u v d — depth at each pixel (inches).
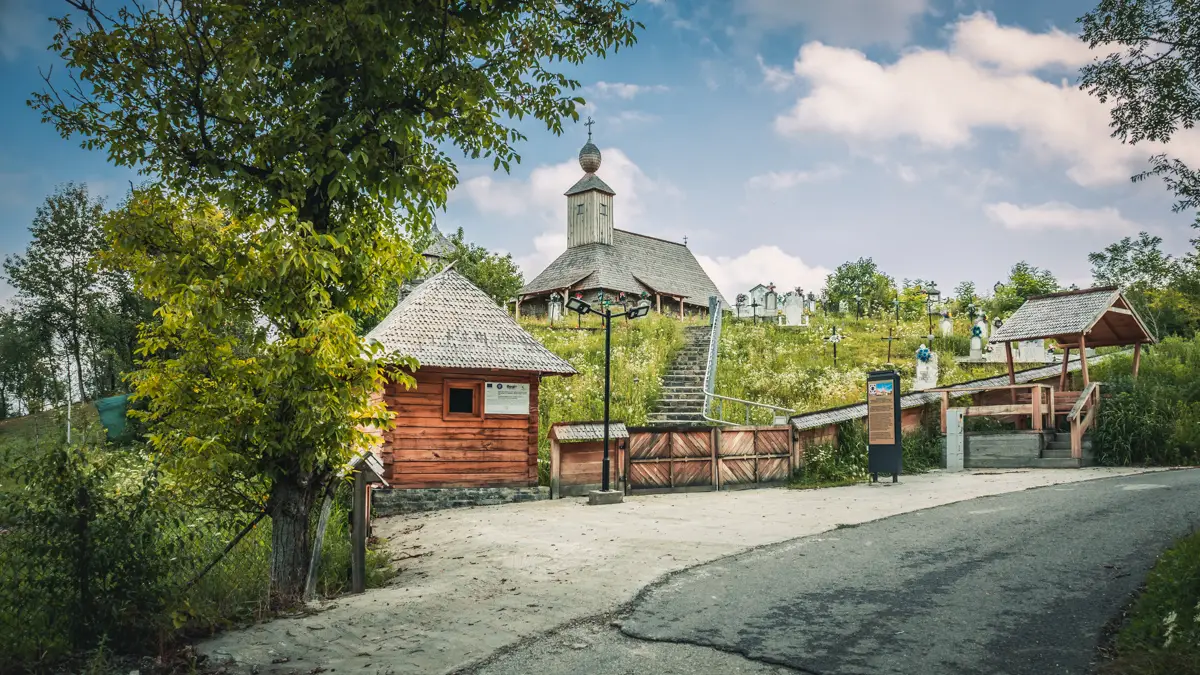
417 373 620.1
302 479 304.2
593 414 811.4
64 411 458.9
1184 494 425.4
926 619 236.4
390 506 598.2
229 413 280.8
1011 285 1572.3
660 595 278.7
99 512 234.8
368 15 258.8
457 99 308.0
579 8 329.4
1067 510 398.9
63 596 227.0
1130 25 295.9
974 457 719.1
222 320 289.3
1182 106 292.4
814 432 690.8
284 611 281.7
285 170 281.1
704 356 1059.9
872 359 1067.9
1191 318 1165.1
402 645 236.1
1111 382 726.5
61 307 1430.9
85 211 1486.2
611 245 1903.3
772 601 264.1
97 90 282.4
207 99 284.8
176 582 261.4
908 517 416.5
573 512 522.3
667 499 579.5
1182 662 187.2
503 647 230.7
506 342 661.9
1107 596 250.2
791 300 1301.7
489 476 631.8
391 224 343.9
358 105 296.8
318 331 276.4
